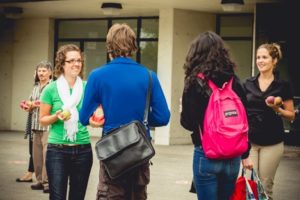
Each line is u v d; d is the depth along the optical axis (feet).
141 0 49.19
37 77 29.55
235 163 14.58
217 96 14.26
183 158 42.70
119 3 51.26
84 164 17.89
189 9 53.42
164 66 53.42
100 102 14.87
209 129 14.15
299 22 47.21
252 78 19.47
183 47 53.72
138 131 14.34
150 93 14.96
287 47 47.83
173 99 53.36
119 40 14.90
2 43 65.92
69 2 52.19
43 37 63.98
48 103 18.29
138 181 14.49
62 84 18.29
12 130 65.72
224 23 54.95
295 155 44.24
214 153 14.12
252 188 15.64
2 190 28.22
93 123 14.74
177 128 53.78
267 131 18.71
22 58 65.36
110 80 14.66
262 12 48.26
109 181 14.46
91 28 62.08
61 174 17.56
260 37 48.34
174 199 27.02
